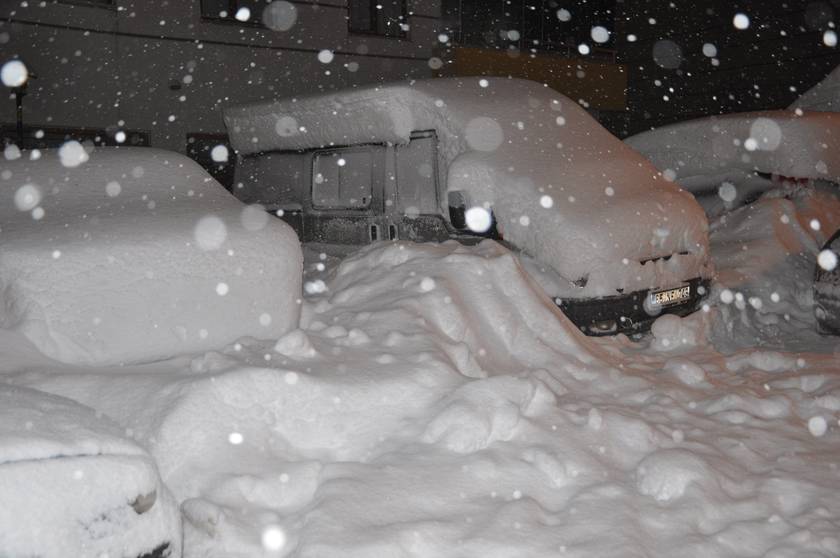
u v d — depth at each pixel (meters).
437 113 7.73
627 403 5.41
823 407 5.49
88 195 5.20
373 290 6.14
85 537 2.33
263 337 4.89
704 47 19.45
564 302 6.68
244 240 4.86
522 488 3.94
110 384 4.06
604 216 6.85
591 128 8.13
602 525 3.69
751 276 9.00
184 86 14.49
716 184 10.54
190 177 5.74
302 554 3.28
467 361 5.26
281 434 4.08
